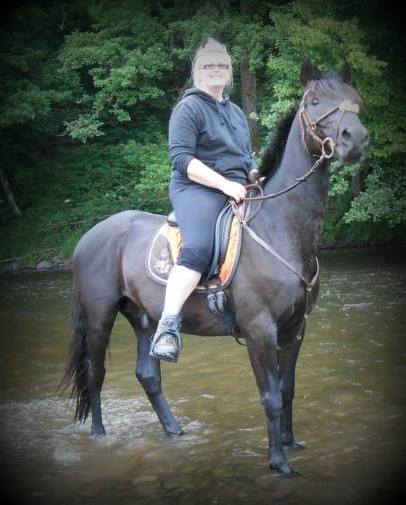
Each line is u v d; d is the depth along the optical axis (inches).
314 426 155.9
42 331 285.4
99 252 157.9
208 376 202.7
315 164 124.4
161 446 149.1
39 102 546.3
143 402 182.2
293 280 127.2
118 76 544.7
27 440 156.2
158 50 545.3
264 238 129.1
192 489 126.3
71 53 553.3
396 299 311.4
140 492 126.0
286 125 133.3
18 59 556.1
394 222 496.1
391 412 162.7
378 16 501.4
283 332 133.7
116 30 554.6
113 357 233.6
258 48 499.5
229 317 134.3
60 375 213.0
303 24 471.5
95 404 159.5
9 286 441.4
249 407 173.2
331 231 524.4
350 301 312.2
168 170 538.6
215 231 132.6
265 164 135.0
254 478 129.7
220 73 136.9
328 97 120.2
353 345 230.4
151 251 146.6
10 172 634.8
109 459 143.1
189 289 131.6
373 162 491.5
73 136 566.6
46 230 570.6
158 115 666.2
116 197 608.4
